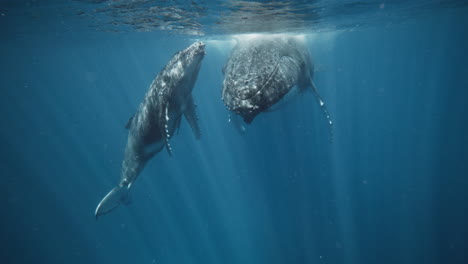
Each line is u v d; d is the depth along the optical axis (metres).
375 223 22.00
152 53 39.84
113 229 27.83
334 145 31.34
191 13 12.54
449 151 31.62
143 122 7.21
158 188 30.66
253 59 5.84
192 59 6.07
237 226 24.89
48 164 41.56
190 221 26.91
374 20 21.95
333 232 21.39
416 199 24.27
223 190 27.97
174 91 6.40
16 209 30.59
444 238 20.16
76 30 18.78
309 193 24.44
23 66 45.44
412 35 43.22
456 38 53.22
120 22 15.46
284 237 22.23
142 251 25.72
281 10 12.20
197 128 7.67
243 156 30.12
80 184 35.94
